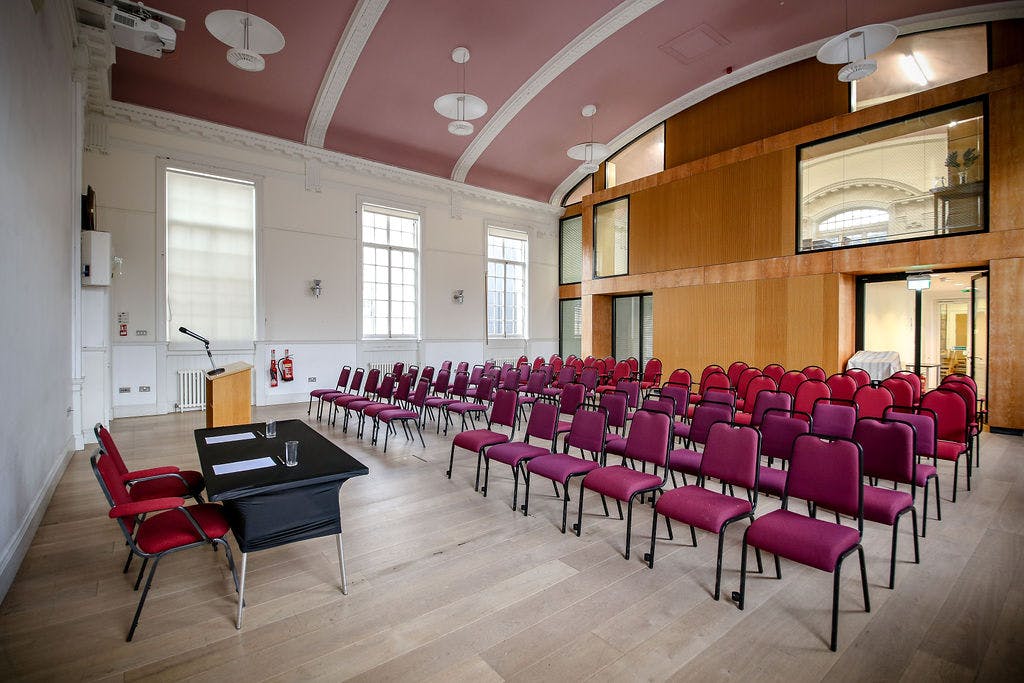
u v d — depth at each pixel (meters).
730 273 9.01
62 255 4.50
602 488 3.12
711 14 7.48
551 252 13.96
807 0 7.16
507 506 3.85
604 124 10.66
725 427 3.04
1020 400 6.22
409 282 11.13
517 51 8.27
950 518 3.53
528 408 8.55
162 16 5.06
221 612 2.40
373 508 3.80
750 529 2.43
